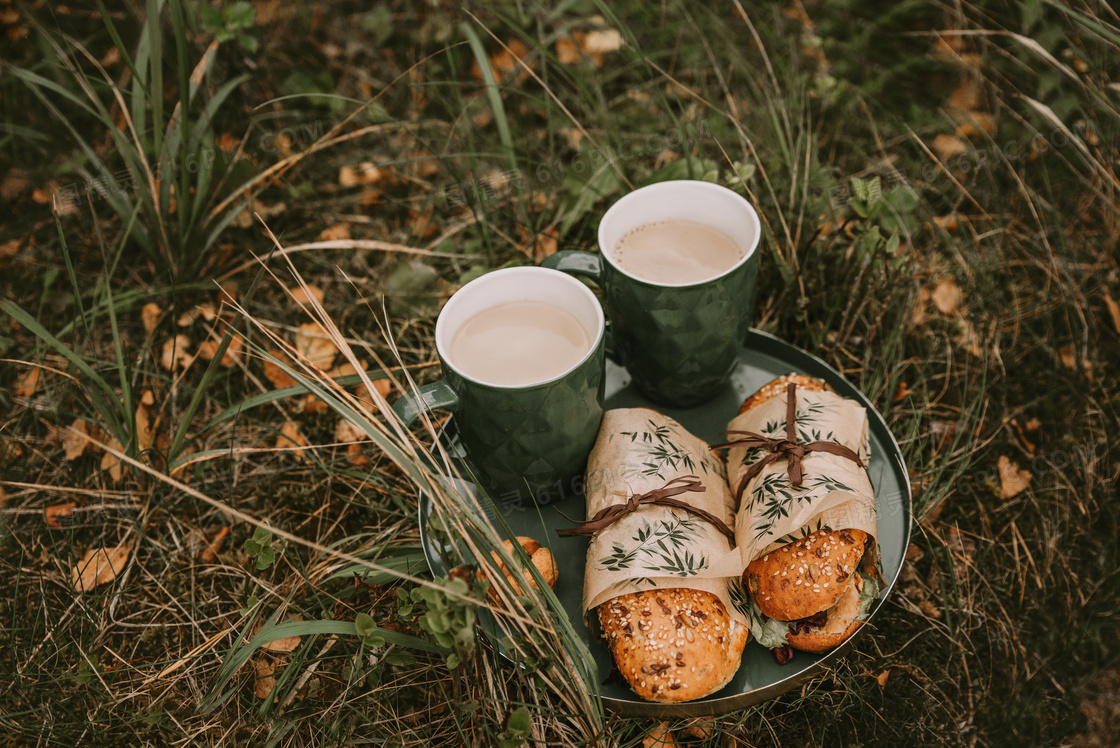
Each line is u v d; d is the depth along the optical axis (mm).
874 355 1577
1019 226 1795
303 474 1527
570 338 1123
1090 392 1568
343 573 1268
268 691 1267
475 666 1155
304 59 2119
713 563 990
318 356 1691
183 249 1688
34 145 1947
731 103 1752
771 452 1076
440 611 925
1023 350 1639
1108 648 1293
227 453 1386
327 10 2170
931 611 1322
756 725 1189
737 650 990
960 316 1651
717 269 1182
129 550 1445
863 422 1125
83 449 1566
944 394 1585
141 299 1773
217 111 2004
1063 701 1249
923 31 2148
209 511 1491
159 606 1375
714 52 2049
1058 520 1419
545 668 1080
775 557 1009
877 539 1094
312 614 1323
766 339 1362
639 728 1163
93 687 1269
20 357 1669
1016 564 1374
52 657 1319
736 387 1339
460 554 1043
